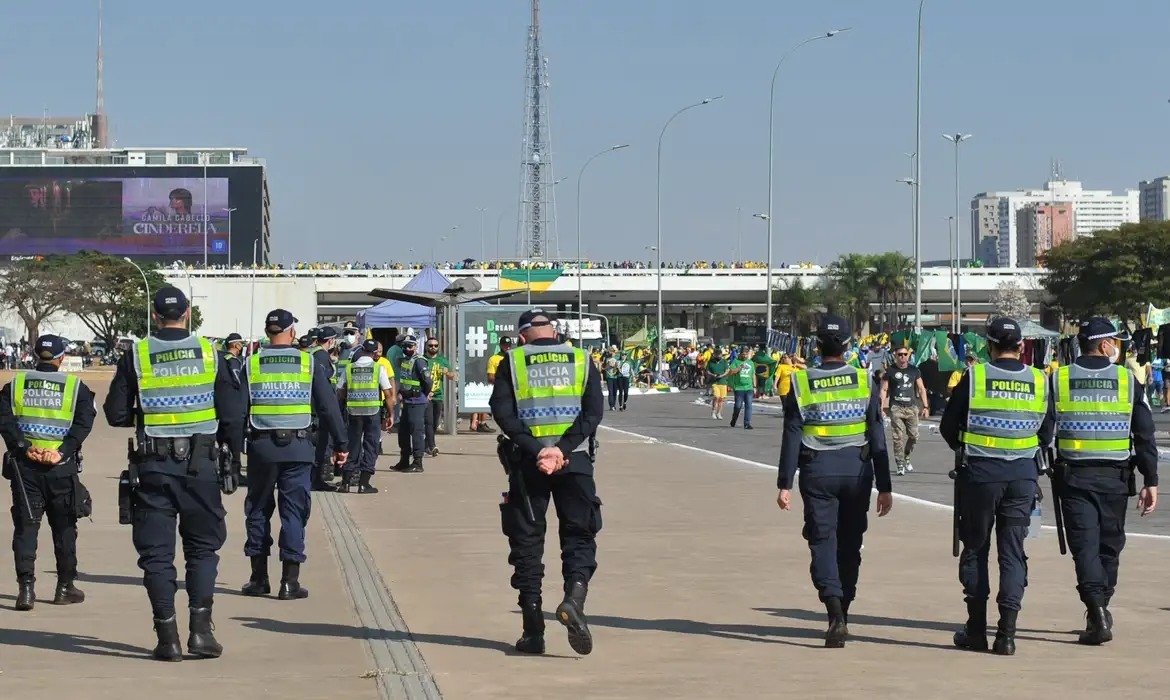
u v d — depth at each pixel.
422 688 10.82
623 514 22.88
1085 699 10.56
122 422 12.12
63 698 10.54
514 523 12.12
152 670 11.53
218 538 12.20
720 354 68.25
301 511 15.27
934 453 37.84
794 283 176.50
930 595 15.23
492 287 163.38
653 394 88.25
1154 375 63.91
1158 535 20.61
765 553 18.45
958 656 12.16
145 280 160.38
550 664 11.80
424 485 28.20
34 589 15.11
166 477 11.95
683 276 168.88
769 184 86.62
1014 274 174.62
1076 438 12.87
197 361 12.08
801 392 12.70
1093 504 12.89
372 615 14.05
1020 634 13.19
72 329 170.75
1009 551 12.41
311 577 16.59
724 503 24.58
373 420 26.67
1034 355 59.19
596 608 14.49
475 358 44.75
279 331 15.30
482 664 11.79
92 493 26.33
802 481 12.79
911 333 58.25
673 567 17.23
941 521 21.77
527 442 11.88
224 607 14.62
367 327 52.53
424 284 53.44
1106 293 119.12
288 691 10.76
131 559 18.00
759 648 12.48
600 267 180.38
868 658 12.06
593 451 12.10
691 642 12.76
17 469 14.43
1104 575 12.79
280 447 15.19
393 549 18.89
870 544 19.14
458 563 17.59
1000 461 12.41
